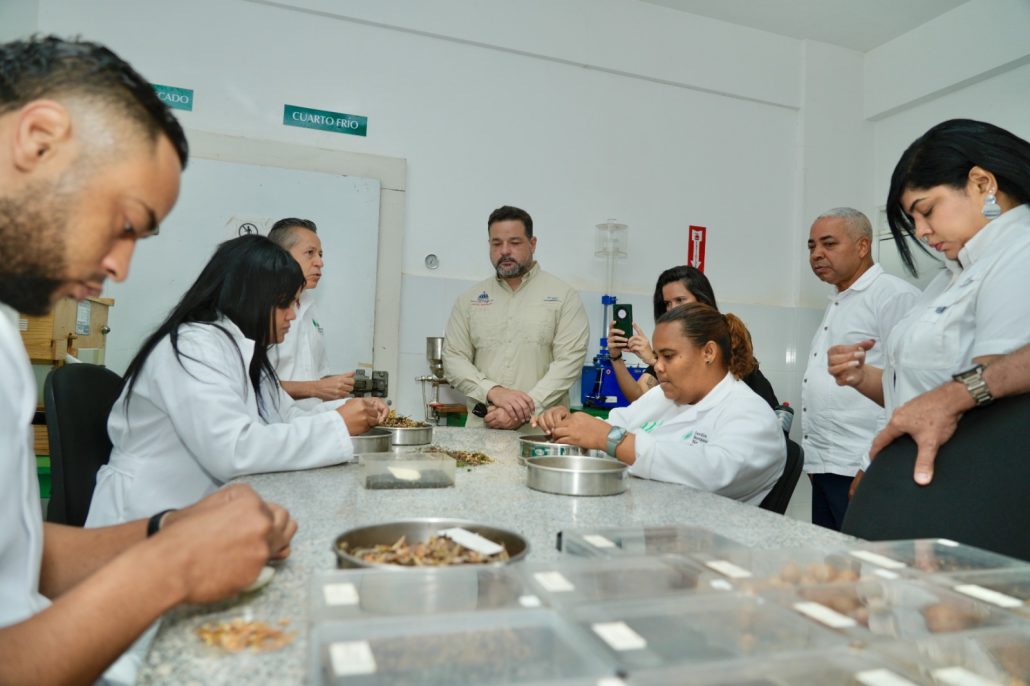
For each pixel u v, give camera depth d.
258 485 1.26
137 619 0.56
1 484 0.64
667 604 0.62
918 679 0.52
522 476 1.43
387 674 0.48
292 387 2.16
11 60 0.61
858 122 4.47
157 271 3.14
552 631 0.56
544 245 3.83
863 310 2.73
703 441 1.62
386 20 3.52
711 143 4.20
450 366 3.18
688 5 4.03
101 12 3.11
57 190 0.61
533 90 3.82
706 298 2.75
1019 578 0.72
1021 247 1.30
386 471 1.26
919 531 1.05
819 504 2.89
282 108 3.38
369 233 3.48
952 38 3.93
